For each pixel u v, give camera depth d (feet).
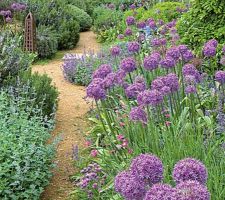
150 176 8.92
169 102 16.28
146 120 13.85
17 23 47.96
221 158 12.53
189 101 16.38
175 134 13.66
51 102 23.02
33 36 42.68
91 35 59.21
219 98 16.63
